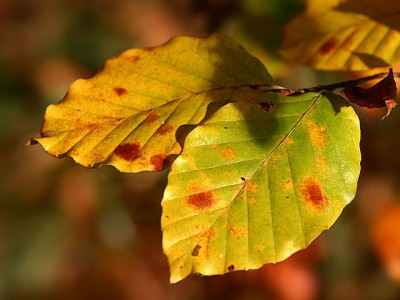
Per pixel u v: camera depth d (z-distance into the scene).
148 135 0.25
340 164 0.24
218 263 0.23
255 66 0.27
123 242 0.60
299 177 0.24
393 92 0.25
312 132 0.24
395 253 0.54
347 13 0.30
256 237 0.23
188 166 0.24
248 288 0.55
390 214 0.55
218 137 0.24
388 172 0.53
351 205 0.56
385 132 0.50
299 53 0.30
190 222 0.23
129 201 0.57
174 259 0.23
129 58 0.27
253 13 0.40
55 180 0.62
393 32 0.29
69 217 0.61
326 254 0.56
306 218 0.23
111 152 0.25
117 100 0.26
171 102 0.26
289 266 0.55
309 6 0.30
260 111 0.25
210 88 0.26
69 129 0.25
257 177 0.24
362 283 0.56
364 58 0.29
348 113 0.25
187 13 0.56
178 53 0.27
